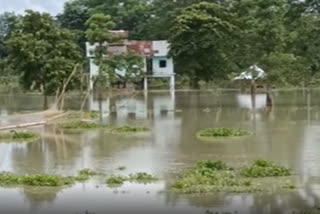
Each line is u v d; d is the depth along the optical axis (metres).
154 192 18.47
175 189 18.84
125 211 16.19
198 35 77.50
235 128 36.22
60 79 55.59
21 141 32.34
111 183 20.02
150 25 105.62
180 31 77.75
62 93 52.66
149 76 86.19
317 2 45.03
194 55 79.06
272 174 20.70
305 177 20.50
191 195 17.97
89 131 36.91
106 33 77.44
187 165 23.38
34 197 18.08
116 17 115.81
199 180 19.50
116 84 82.50
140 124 40.28
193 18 77.19
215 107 54.34
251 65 59.28
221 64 77.94
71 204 17.11
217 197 17.64
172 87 85.81
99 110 52.91
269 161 22.94
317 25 44.78
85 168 23.17
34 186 19.73
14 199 17.84
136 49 85.94
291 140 30.39
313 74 57.59
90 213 15.96
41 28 57.97
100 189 19.09
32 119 44.00
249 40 58.53
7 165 24.47
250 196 17.70
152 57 86.12
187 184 19.08
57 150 28.59
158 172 21.94
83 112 48.97
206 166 22.12
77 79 57.62
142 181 20.27
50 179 19.98
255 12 60.03
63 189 19.23
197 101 62.81
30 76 56.66
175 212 15.98
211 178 19.81
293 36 49.44
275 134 33.12
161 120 43.12
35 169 23.36
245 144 29.30
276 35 56.53
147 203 17.05
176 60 84.31
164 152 27.08
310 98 64.81
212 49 77.50
